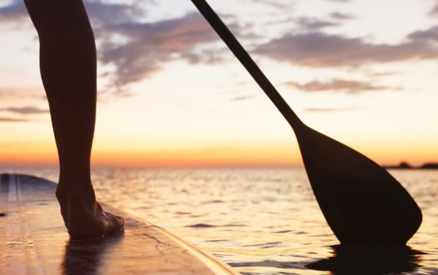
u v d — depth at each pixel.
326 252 2.19
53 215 2.01
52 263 1.05
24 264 1.06
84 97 1.29
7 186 4.04
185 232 3.70
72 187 1.38
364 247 2.23
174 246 1.23
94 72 1.31
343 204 2.14
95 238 1.38
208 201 9.53
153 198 10.90
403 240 2.19
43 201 2.65
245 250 2.47
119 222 1.53
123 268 0.98
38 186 3.97
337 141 2.13
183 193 13.84
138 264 1.01
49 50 1.28
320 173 2.12
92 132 1.34
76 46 1.28
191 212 6.42
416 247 2.33
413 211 2.11
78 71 1.28
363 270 1.73
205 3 1.85
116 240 1.34
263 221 4.70
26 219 1.89
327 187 2.13
